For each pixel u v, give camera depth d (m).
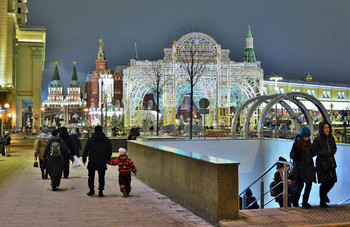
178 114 101.69
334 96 95.38
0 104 54.38
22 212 7.56
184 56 51.06
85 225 6.48
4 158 21.92
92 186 9.63
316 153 7.26
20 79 67.88
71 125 50.59
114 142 24.75
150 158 11.28
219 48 52.00
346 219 6.23
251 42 104.75
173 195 8.84
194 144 17.19
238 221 6.10
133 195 9.69
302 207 7.15
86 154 9.52
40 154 12.67
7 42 56.00
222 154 17.89
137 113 53.66
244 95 56.81
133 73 51.88
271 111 44.81
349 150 13.75
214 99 56.50
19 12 83.94
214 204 6.34
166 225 6.46
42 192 10.14
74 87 142.12
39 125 63.44
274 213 6.68
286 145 17.44
